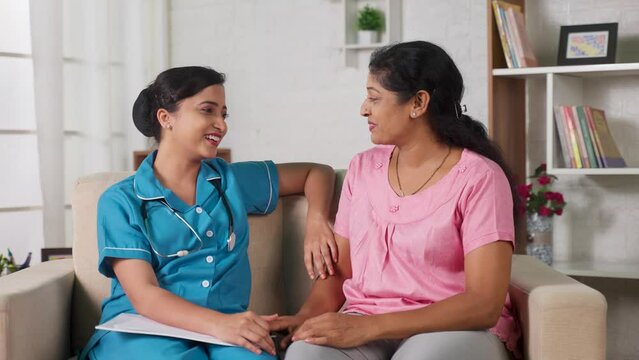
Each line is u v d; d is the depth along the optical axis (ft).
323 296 6.77
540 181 10.80
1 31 12.09
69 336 7.34
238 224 6.91
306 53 13.10
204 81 6.67
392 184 6.54
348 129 12.85
